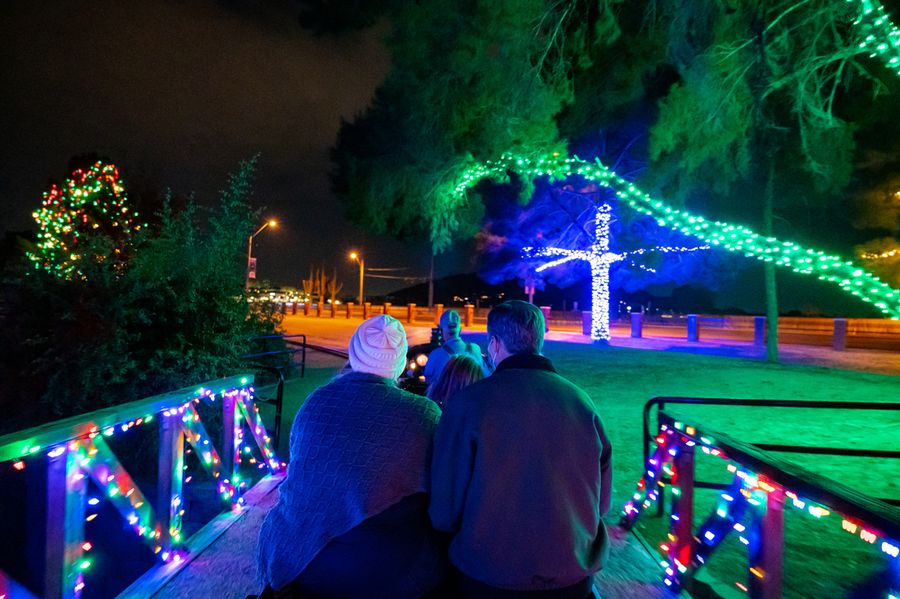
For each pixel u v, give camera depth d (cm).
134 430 586
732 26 1090
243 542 411
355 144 1634
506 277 2547
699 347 2184
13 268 605
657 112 1570
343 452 199
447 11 1183
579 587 194
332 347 2017
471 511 192
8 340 592
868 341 2570
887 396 1117
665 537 454
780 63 1123
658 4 1277
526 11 1155
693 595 354
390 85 1378
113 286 616
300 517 200
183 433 391
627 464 654
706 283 2045
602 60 1566
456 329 546
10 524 426
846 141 1183
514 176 2086
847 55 926
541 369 210
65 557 269
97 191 1122
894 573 202
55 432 257
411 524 204
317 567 197
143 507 338
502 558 186
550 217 2328
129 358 607
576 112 1711
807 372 1444
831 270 874
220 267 721
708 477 609
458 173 1380
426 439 209
